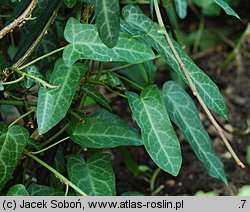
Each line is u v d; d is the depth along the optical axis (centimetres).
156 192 82
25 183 62
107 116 65
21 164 61
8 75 53
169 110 63
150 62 61
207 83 56
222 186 83
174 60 54
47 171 62
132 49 52
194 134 63
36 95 58
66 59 51
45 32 54
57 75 53
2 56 54
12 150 53
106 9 46
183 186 84
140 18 56
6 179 53
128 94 57
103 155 59
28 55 54
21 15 51
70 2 53
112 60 51
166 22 63
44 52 60
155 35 55
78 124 57
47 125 51
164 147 55
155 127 55
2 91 57
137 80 83
